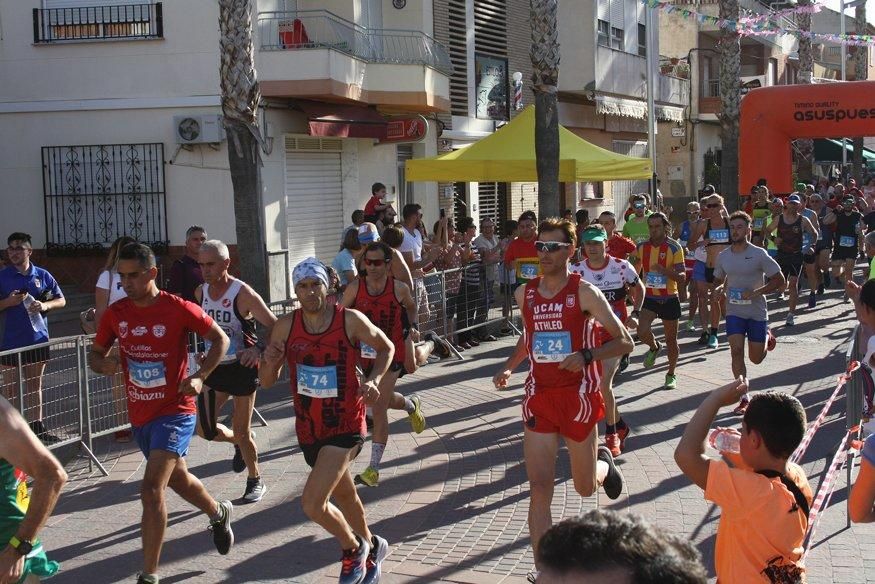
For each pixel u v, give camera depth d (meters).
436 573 5.73
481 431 9.00
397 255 9.16
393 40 20.56
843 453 4.98
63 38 17.45
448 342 13.02
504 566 5.81
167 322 5.52
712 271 13.39
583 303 5.54
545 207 15.18
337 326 5.36
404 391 10.77
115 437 8.94
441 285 12.84
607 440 8.01
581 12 27.45
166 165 17.36
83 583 5.71
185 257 9.19
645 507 6.80
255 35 17.16
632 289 8.58
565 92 28.05
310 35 18.42
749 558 3.40
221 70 12.69
